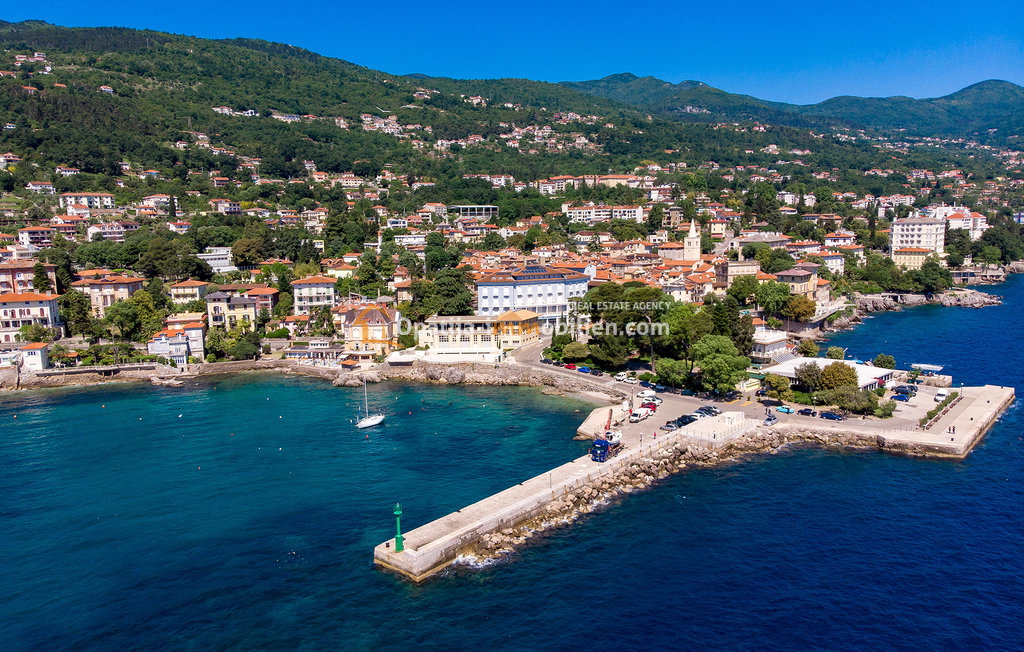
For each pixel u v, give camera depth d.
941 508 115.44
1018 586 93.56
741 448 142.50
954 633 84.44
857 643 82.94
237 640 85.50
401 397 192.88
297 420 171.12
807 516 113.88
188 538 110.38
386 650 83.12
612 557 102.56
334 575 98.69
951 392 171.25
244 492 127.38
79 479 135.12
